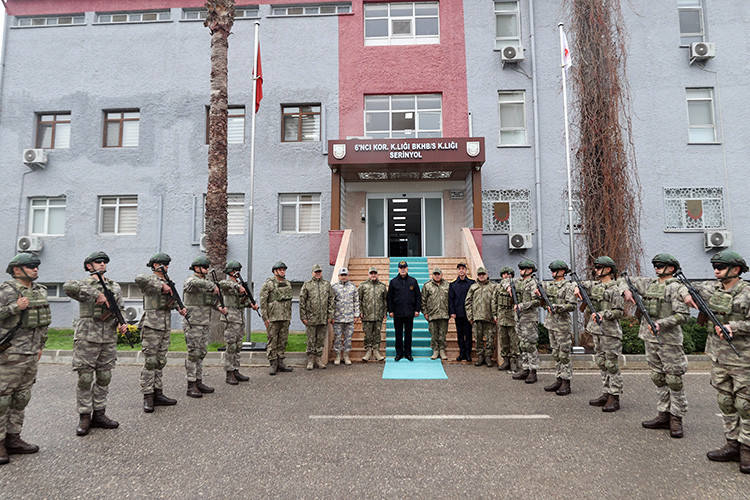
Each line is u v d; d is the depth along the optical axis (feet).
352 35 50.42
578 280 21.84
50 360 31.65
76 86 50.57
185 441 15.70
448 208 50.62
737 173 46.29
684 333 31.58
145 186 48.98
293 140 50.31
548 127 48.19
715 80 47.52
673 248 45.78
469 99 49.16
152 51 50.49
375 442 15.56
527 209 47.83
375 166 44.55
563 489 11.98
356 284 41.83
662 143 46.80
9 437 14.48
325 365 29.86
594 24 36.37
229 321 25.03
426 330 34.71
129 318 46.32
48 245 48.78
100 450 14.88
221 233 36.11
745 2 48.26
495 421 17.99
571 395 22.22
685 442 15.55
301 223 49.16
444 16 50.29
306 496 11.64
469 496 11.62
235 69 50.16
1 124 50.47
